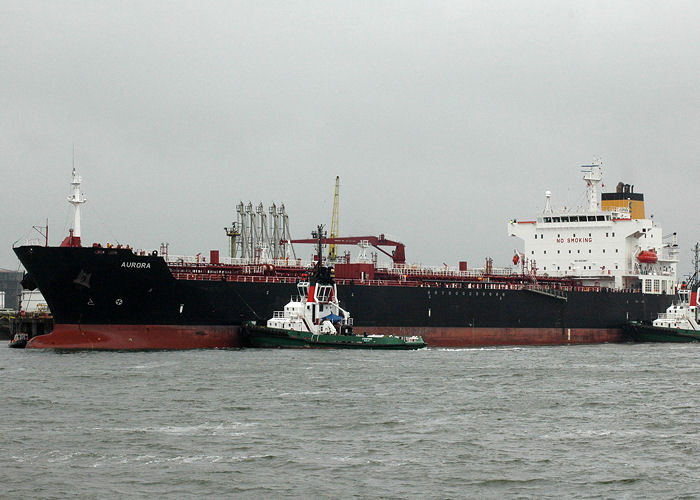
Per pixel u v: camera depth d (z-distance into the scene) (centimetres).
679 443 10775
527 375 16812
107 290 19912
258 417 12188
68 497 8662
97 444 10581
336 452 10275
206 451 10281
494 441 10850
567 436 11144
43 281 19712
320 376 16075
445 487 8994
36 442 10669
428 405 13200
